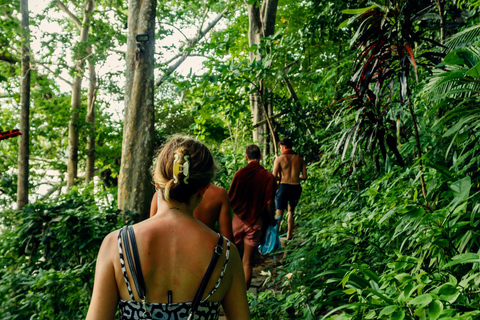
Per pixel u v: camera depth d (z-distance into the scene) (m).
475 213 2.03
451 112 2.19
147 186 5.96
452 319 1.44
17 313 3.74
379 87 2.57
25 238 4.51
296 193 6.06
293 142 8.98
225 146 14.48
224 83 7.07
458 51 2.16
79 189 7.55
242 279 1.24
